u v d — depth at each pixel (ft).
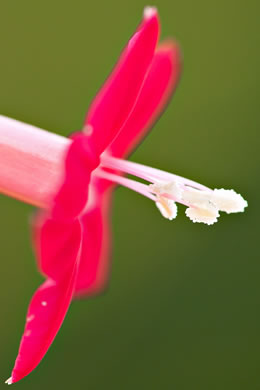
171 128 0.41
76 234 0.31
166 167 0.41
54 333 0.31
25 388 0.40
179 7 0.41
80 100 0.39
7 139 0.31
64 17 0.40
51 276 0.31
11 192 0.31
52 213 0.31
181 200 0.32
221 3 0.41
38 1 0.39
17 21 0.39
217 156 0.41
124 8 0.40
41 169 0.31
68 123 0.39
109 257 0.33
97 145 0.31
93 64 0.40
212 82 0.41
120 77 0.31
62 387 0.41
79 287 0.32
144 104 0.32
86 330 0.41
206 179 0.41
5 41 0.39
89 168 0.31
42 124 0.39
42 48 0.39
